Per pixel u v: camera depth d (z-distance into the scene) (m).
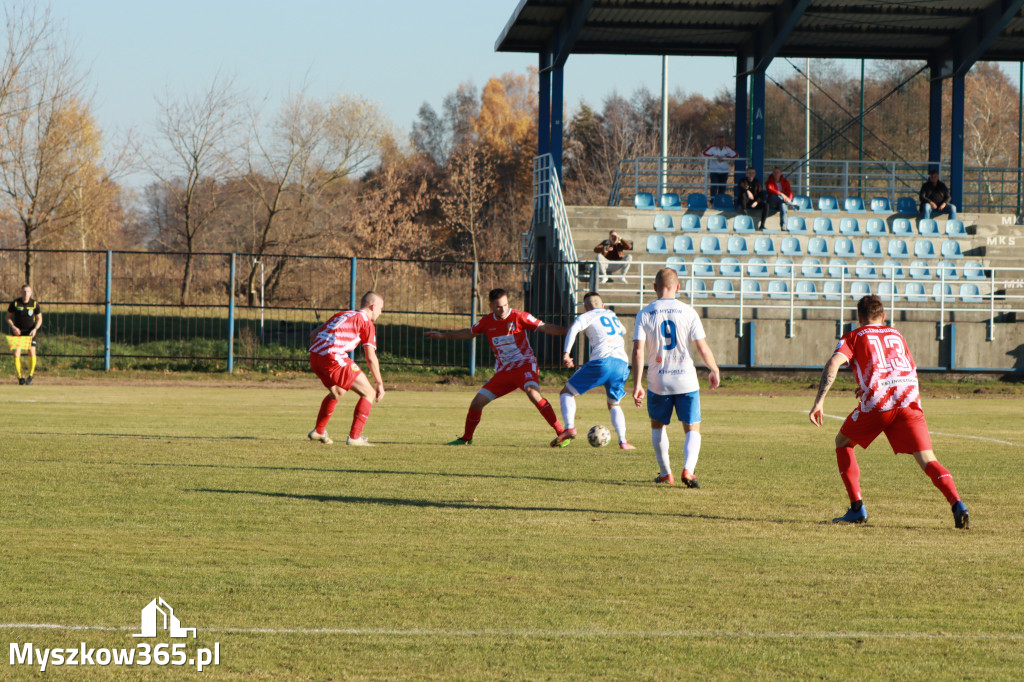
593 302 29.00
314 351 28.22
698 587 12.95
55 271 96.56
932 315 59.66
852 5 68.00
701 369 58.88
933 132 77.44
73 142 94.75
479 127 194.50
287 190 117.56
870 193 80.31
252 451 26.17
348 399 47.31
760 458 26.45
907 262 68.94
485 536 15.90
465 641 10.73
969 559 14.62
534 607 11.98
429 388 56.84
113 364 62.47
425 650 10.42
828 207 76.06
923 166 79.38
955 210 73.88
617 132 169.25
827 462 25.75
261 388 54.22
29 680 9.45
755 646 10.68
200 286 101.69
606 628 11.23
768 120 79.12
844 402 48.31
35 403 41.31
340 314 28.42
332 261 103.81
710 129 186.75
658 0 66.06
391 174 130.50
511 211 175.50
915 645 10.77
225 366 62.41
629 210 70.94
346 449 27.20
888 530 16.75
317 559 14.17
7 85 89.69
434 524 16.78
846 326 59.78
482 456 26.11
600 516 17.73
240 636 10.77
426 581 13.07
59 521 16.50
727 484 21.80
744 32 72.19
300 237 114.56
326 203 122.75
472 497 19.53
